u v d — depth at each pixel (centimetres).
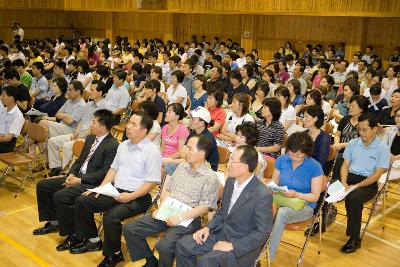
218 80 833
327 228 484
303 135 387
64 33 2181
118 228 381
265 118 504
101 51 1477
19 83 734
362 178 446
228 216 330
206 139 358
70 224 419
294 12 1416
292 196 379
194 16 1820
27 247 422
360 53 1274
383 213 488
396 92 591
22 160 538
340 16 1382
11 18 1994
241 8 1525
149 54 1125
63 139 583
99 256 411
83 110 615
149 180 393
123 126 711
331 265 406
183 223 350
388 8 1247
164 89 792
